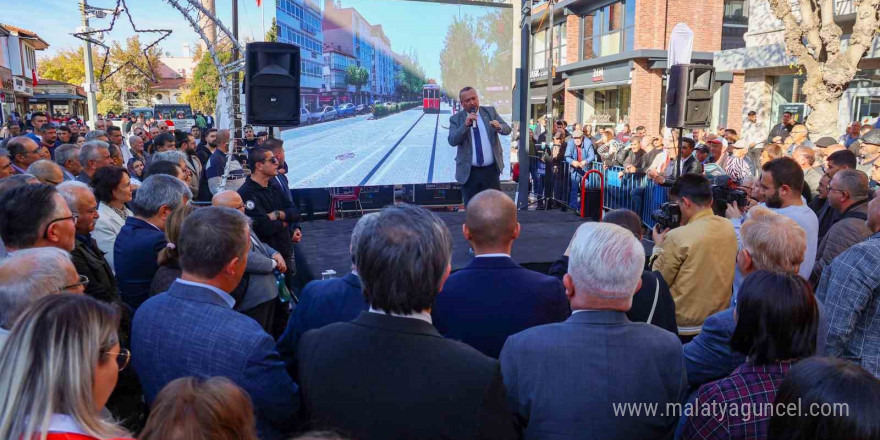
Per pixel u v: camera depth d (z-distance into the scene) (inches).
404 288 60.0
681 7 687.1
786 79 593.6
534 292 86.4
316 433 46.5
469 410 56.1
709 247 118.4
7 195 98.7
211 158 263.3
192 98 1715.1
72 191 117.8
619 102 791.1
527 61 303.4
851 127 353.7
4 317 68.3
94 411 49.6
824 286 112.3
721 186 159.8
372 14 306.5
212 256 77.1
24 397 46.6
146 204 126.3
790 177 139.6
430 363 57.8
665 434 70.7
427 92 321.1
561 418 68.2
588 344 69.2
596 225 74.5
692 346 91.0
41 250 76.2
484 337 84.8
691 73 238.5
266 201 171.8
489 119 249.3
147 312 77.4
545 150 394.6
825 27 346.6
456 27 319.3
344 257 186.1
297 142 307.9
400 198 346.3
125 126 753.6
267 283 128.9
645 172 327.6
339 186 316.8
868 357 102.3
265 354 72.6
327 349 61.4
